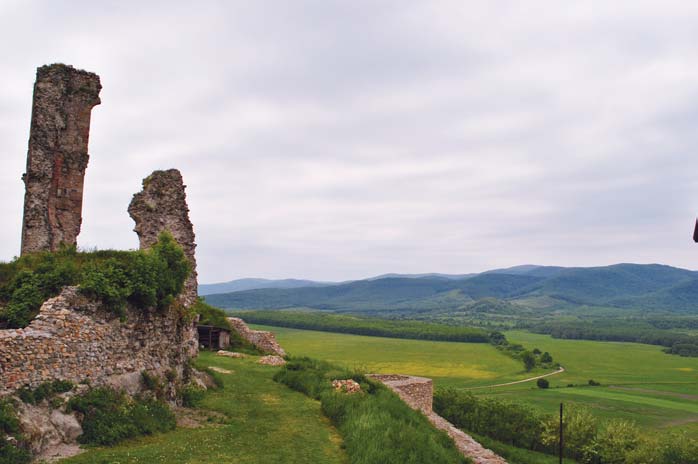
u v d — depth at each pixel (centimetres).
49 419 1285
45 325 1394
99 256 1805
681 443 4431
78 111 2548
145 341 1731
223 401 1969
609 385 9581
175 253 1914
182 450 1388
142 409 1541
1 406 1182
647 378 10594
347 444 1603
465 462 1995
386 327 16962
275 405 1997
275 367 2795
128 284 1641
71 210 2506
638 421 6575
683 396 8569
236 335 3641
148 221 2566
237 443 1516
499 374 10419
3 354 1241
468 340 16150
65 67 2508
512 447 4572
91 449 1296
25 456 1146
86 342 1472
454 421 4878
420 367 10644
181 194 2723
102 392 1471
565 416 4819
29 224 2359
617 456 4338
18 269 1723
